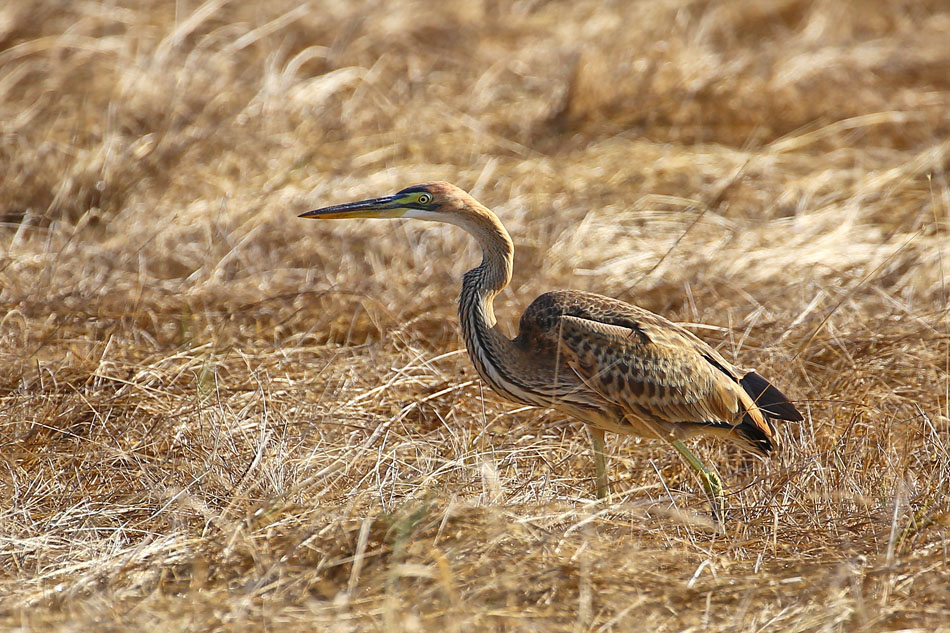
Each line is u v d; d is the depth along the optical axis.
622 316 9.26
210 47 18.94
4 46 18.33
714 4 22.28
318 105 17.31
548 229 13.93
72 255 12.97
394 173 15.44
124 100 16.59
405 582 7.02
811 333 11.35
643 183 15.41
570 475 9.41
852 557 7.53
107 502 8.39
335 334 11.84
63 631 6.40
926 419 9.33
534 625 6.60
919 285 12.39
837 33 21.41
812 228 14.01
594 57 18.50
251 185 15.02
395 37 19.72
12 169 15.00
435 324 11.93
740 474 9.70
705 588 7.09
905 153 16.36
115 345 10.98
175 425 9.39
